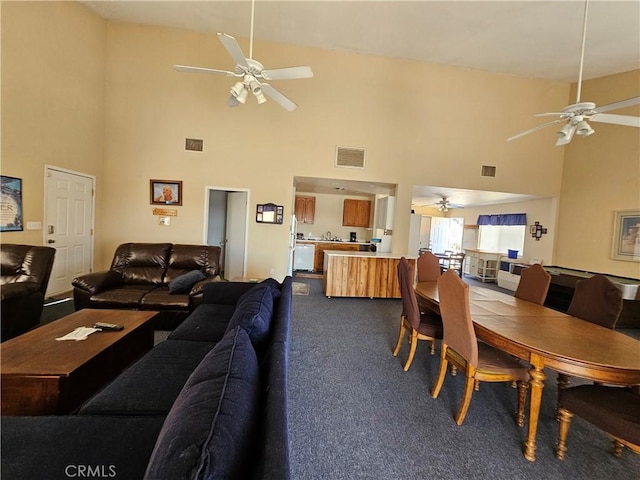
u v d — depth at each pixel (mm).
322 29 4691
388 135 5629
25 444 1061
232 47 2473
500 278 7035
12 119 3422
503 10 3818
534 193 6000
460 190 5996
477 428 1913
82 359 1717
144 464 997
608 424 1502
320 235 8477
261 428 784
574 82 5797
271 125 5410
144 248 3926
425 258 3635
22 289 2816
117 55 4996
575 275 4906
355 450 1664
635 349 1674
